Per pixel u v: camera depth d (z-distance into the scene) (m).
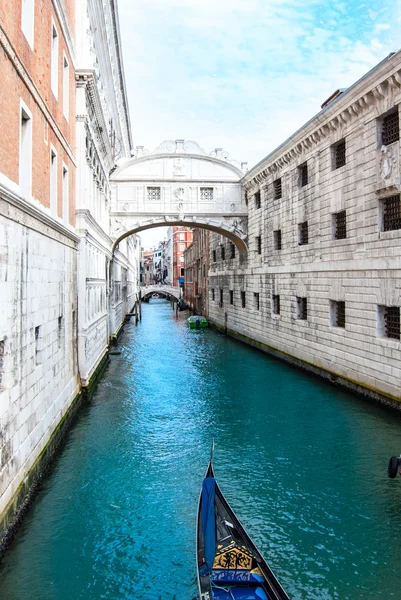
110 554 7.51
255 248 27.12
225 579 6.07
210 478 8.59
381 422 13.35
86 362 15.83
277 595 5.72
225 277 34.97
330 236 17.81
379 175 14.44
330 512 8.71
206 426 13.52
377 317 14.73
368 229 15.12
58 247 11.95
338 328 17.28
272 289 24.19
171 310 64.56
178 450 11.76
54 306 11.44
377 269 14.55
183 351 27.11
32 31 9.23
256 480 10.05
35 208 8.90
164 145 27.28
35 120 9.51
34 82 9.38
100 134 20.05
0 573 7.02
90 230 17.17
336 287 17.27
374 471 10.38
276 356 23.78
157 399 16.44
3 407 7.23
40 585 6.80
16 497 7.94
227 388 17.89
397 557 7.41
